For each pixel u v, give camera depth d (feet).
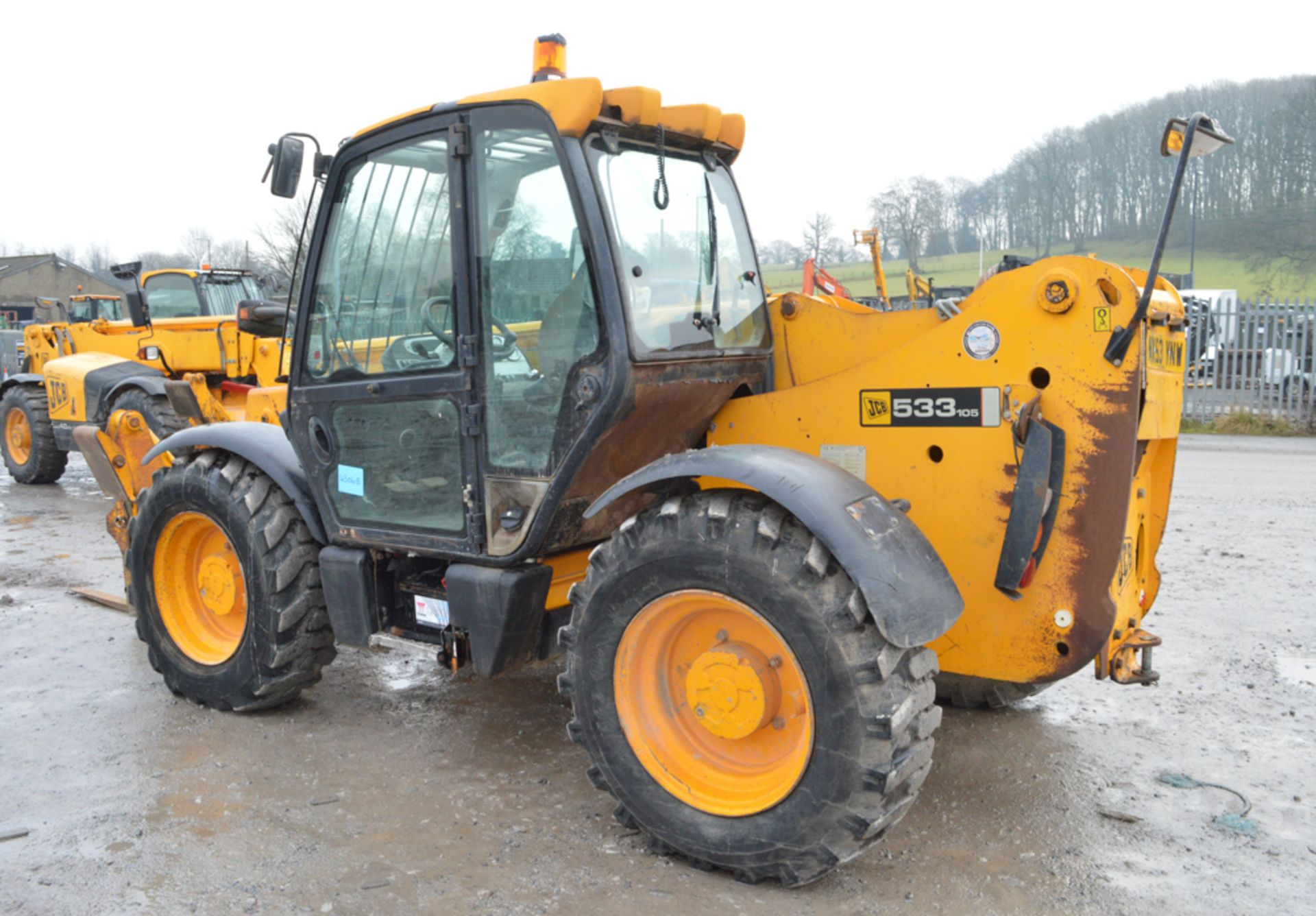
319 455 12.51
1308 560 21.26
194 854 9.99
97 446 17.72
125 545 18.33
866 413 10.37
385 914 8.95
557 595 11.55
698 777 9.73
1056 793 11.28
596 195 9.97
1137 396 8.97
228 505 13.17
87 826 10.57
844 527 8.70
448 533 11.43
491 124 10.46
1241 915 8.85
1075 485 9.30
